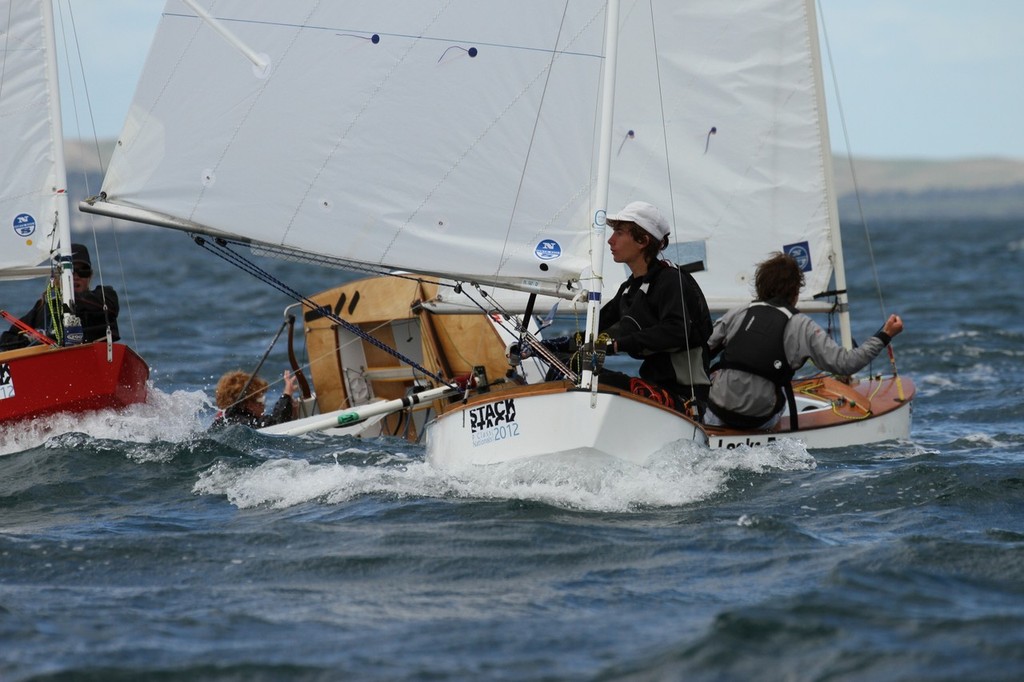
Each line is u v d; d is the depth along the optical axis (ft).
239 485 91.76
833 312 128.57
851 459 102.01
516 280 86.43
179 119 89.92
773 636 57.21
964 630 57.06
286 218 89.81
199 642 58.80
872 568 67.41
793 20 124.98
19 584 68.85
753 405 102.99
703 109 126.82
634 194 127.85
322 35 87.76
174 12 88.99
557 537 75.51
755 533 76.64
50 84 105.29
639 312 89.56
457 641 58.44
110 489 92.12
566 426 82.99
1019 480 90.94
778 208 127.13
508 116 85.46
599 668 54.54
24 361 103.04
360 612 63.16
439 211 87.45
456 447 88.17
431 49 86.28
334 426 112.16
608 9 82.94
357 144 88.22
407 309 126.11
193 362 187.11
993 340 211.82
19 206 105.50
